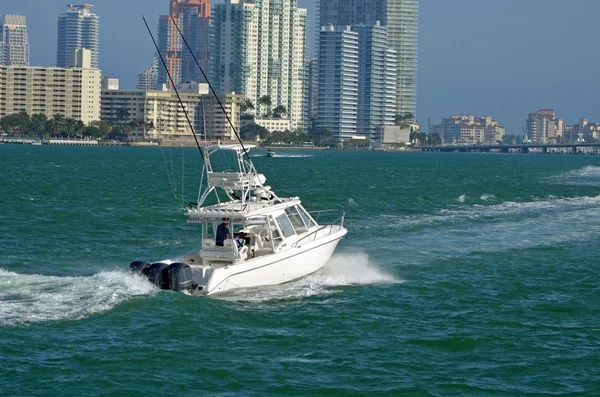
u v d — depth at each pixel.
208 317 44.09
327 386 35.16
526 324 45.03
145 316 43.66
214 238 51.75
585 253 67.81
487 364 38.31
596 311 48.22
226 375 36.06
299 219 56.00
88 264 61.09
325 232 57.38
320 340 41.34
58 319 42.84
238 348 39.66
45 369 36.09
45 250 67.12
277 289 51.22
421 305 48.91
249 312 45.78
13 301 45.59
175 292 47.84
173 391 34.16
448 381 36.03
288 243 53.38
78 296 46.81
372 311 47.09
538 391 35.16
